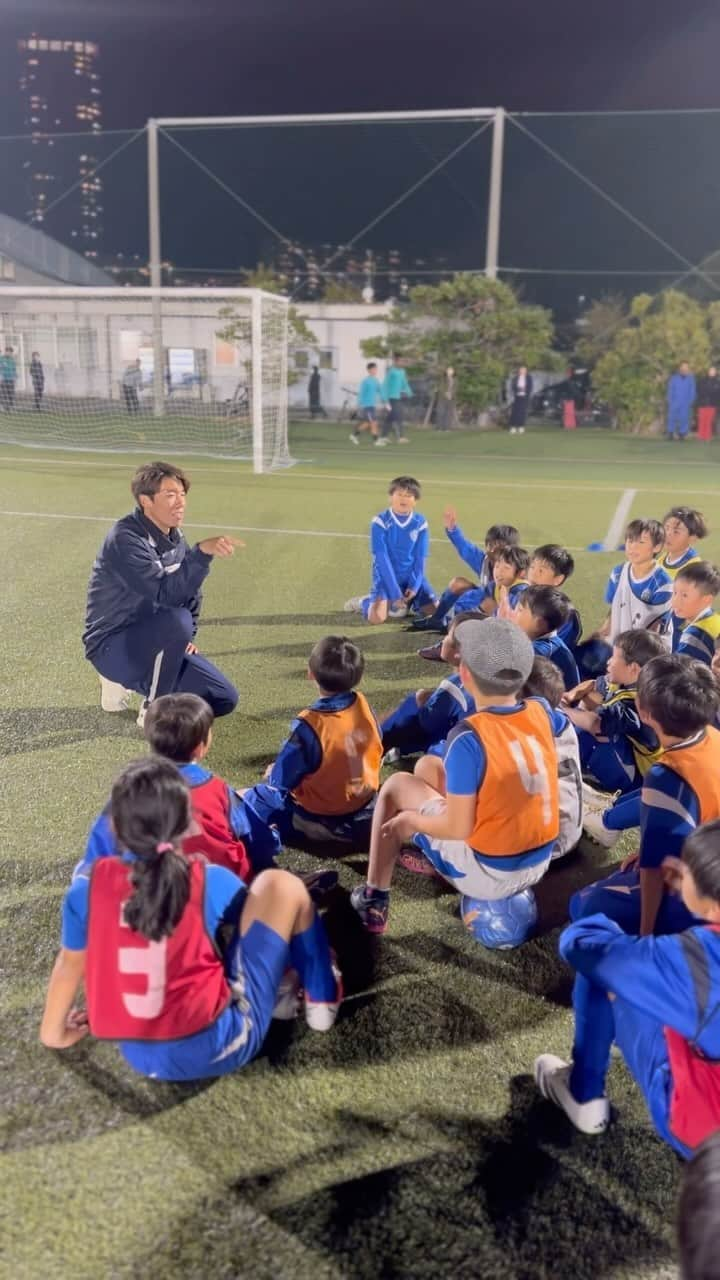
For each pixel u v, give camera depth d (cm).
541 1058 211
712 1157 106
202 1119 200
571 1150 195
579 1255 172
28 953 253
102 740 395
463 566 771
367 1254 170
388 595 579
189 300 2022
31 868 294
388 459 1541
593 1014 189
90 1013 184
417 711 375
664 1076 174
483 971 255
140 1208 178
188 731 244
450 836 236
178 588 387
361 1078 214
